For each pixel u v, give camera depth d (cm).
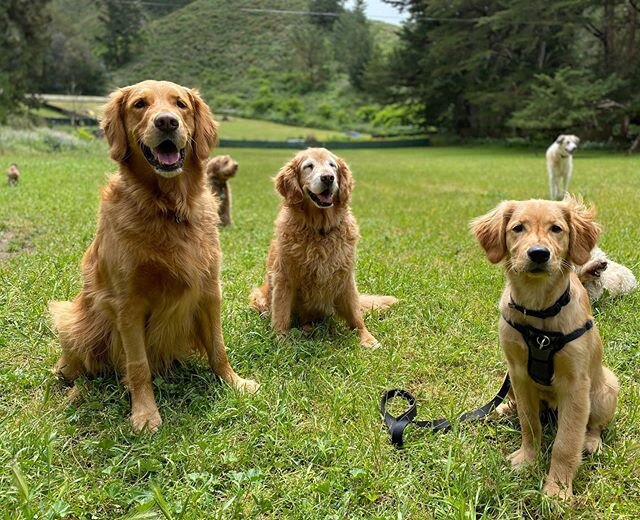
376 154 1406
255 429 108
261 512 87
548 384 95
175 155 115
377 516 84
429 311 166
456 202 422
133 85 126
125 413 119
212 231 130
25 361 138
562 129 1338
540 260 90
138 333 119
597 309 168
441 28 1616
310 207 162
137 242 116
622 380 127
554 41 1471
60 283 185
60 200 369
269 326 167
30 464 96
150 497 89
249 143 1700
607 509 86
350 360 140
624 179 546
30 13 1426
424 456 100
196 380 133
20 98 1441
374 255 240
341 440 104
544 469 97
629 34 1254
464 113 1762
